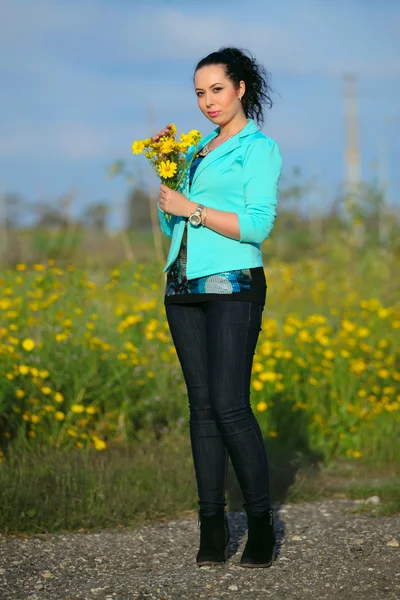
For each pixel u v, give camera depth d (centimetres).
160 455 768
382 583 470
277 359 927
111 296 1088
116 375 861
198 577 489
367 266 1515
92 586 477
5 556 527
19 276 1044
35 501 609
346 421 861
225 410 483
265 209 488
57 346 885
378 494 680
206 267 491
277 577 486
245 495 500
